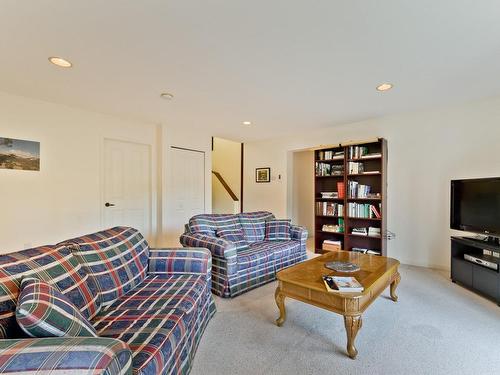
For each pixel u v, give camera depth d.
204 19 1.65
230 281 2.57
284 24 1.70
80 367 0.75
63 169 3.40
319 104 3.31
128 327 1.25
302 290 1.91
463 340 1.83
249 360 1.62
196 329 1.68
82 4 1.51
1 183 2.92
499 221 2.54
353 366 1.56
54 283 1.22
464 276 2.78
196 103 3.28
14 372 0.73
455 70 2.36
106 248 1.72
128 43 1.93
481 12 1.57
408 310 2.28
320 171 4.45
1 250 2.91
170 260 2.07
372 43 1.92
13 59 2.17
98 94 2.98
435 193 3.49
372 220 4.02
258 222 3.66
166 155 4.43
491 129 3.08
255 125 4.40
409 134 3.68
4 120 2.93
